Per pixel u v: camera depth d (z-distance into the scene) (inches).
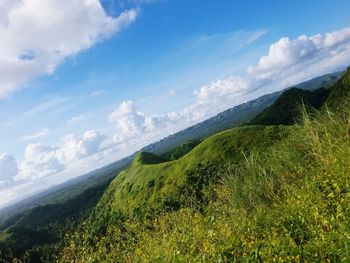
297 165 513.3
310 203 380.5
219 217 487.8
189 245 426.3
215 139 2652.6
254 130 2321.6
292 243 323.6
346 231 301.4
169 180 3312.0
